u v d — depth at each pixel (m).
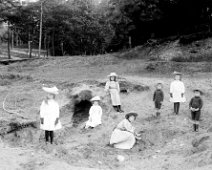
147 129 11.55
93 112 12.30
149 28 32.47
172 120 12.30
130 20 31.44
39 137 11.32
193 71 20.34
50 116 9.65
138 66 22.84
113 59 27.84
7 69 26.06
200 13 29.89
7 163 7.70
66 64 26.83
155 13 29.52
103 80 15.98
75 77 20.67
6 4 40.31
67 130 12.19
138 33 33.81
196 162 8.25
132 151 10.27
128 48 34.34
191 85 16.47
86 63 26.59
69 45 51.44
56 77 20.98
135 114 10.79
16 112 12.90
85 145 10.39
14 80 18.50
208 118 12.45
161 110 13.50
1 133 10.84
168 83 16.95
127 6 30.38
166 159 9.20
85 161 9.02
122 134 10.51
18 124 11.41
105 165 9.04
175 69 21.08
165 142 10.81
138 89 15.34
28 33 46.06
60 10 47.12
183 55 25.19
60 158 8.65
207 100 14.55
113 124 12.30
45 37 46.78
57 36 48.81
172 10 29.70
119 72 21.88
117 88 13.52
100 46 51.66
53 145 9.63
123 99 14.71
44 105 9.66
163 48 27.78
